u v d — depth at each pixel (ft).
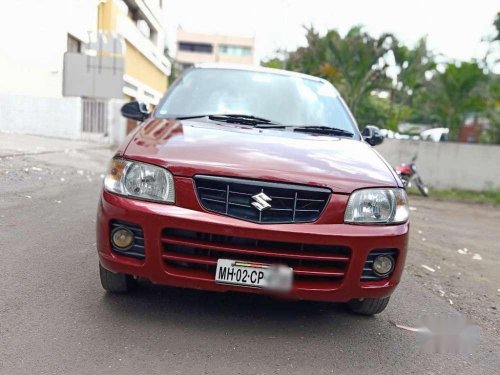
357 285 10.06
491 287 16.81
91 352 9.05
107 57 60.44
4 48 52.39
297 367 9.28
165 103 14.06
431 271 18.04
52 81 56.85
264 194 9.69
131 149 10.57
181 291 12.17
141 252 9.91
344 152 11.76
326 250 9.91
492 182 46.32
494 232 29.43
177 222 9.57
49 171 28.84
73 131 53.98
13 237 15.30
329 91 15.88
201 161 9.96
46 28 55.52
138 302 11.32
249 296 12.30
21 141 43.16
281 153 10.81
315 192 9.90
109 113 55.01
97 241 10.32
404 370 9.68
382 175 10.82
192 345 9.65
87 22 65.57
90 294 11.54
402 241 10.39
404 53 54.80
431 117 54.60
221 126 12.47
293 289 9.77
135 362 8.86
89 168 32.94
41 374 8.24
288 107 14.32
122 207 9.85
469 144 46.55
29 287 11.62
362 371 9.43
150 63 106.32
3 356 8.66
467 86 50.67
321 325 11.27
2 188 22.27
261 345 9.96
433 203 40.73
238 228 9.50
